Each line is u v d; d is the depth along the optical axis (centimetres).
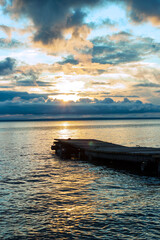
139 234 1036
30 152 3750
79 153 3064
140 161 2217
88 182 1877
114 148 2891
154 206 1355
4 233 1059
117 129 12388
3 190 1666
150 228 1090
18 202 1430
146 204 1386
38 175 2122
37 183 1844
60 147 3459
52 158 3138
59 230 1081
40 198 1497
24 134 9450
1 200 1466
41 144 5116
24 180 1936
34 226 1123
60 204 1393
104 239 998
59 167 2502
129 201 1438
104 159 2698
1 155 3403
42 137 7550
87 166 2556
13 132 11288
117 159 2452
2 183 1847
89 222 1159
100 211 1288
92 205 1375
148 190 1655
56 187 1734
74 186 1761
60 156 3241
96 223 1147
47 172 2248
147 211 1284
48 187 1733
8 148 4331
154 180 1930
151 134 8112
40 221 1174
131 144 5044
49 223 1152
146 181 1898
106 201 1438
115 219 1189
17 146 4694
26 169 2391
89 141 3788
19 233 1059
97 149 2823
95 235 1033
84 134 8894
